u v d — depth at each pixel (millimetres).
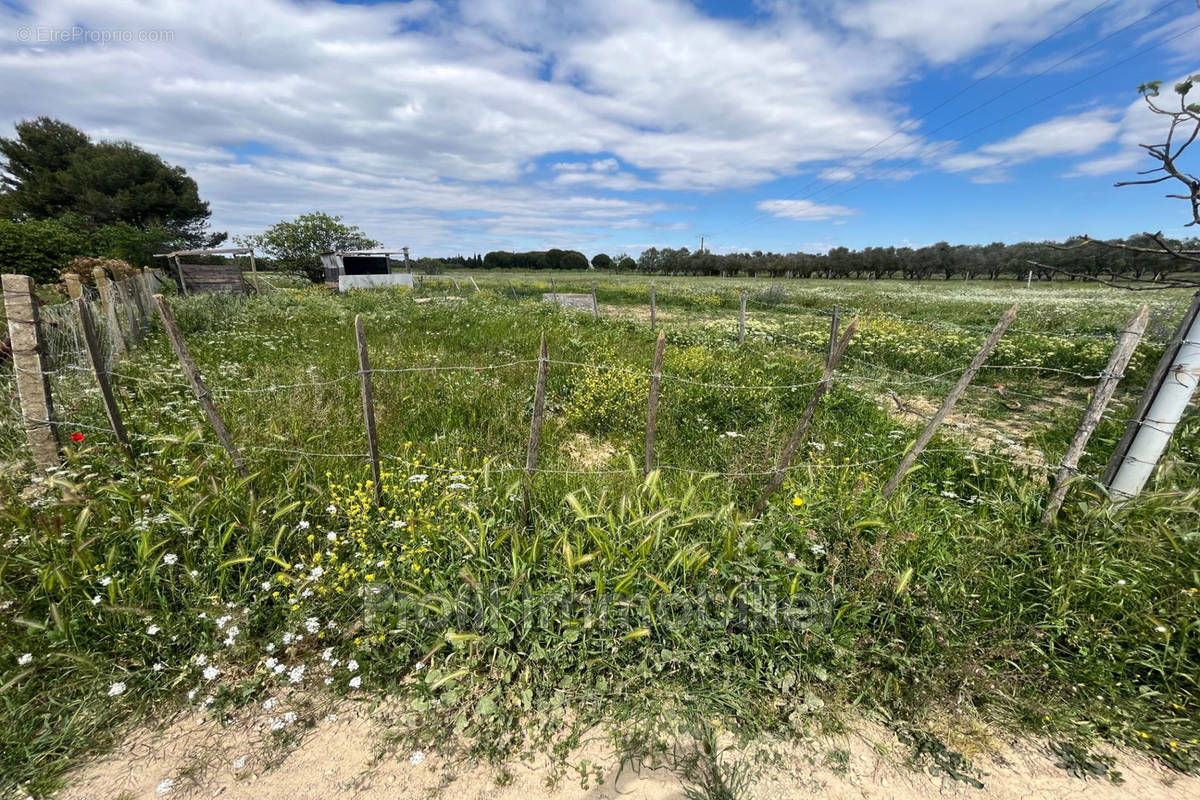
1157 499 2959
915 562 2764
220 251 21531
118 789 1891
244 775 1948
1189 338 2840
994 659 2410
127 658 2314
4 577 2500
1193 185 2309
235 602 2500
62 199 38219
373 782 1940
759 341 10531
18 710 2041
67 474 3039
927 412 6422
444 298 17938
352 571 2662
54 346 4805
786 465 3412
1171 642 2396
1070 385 7566
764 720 2176
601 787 1939
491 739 2100
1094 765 2043
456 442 4445
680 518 2887
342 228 30969
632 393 5812
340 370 6598
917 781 1993
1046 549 2822
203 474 3143
